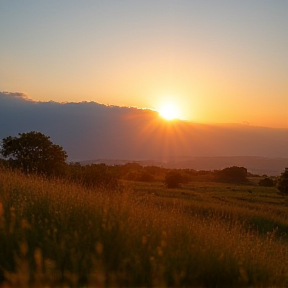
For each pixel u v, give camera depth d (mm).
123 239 5590
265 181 86938
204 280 5457
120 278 4809
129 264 5180
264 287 5695
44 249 5254
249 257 6664
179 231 6789
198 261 5617
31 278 4613
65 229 5852
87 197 8164
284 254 8930
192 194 43000
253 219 20188
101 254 5090
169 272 5102
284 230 19219
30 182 10031
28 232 5625
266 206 32062
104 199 8359
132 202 8750
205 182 93562
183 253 5621
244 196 48875
